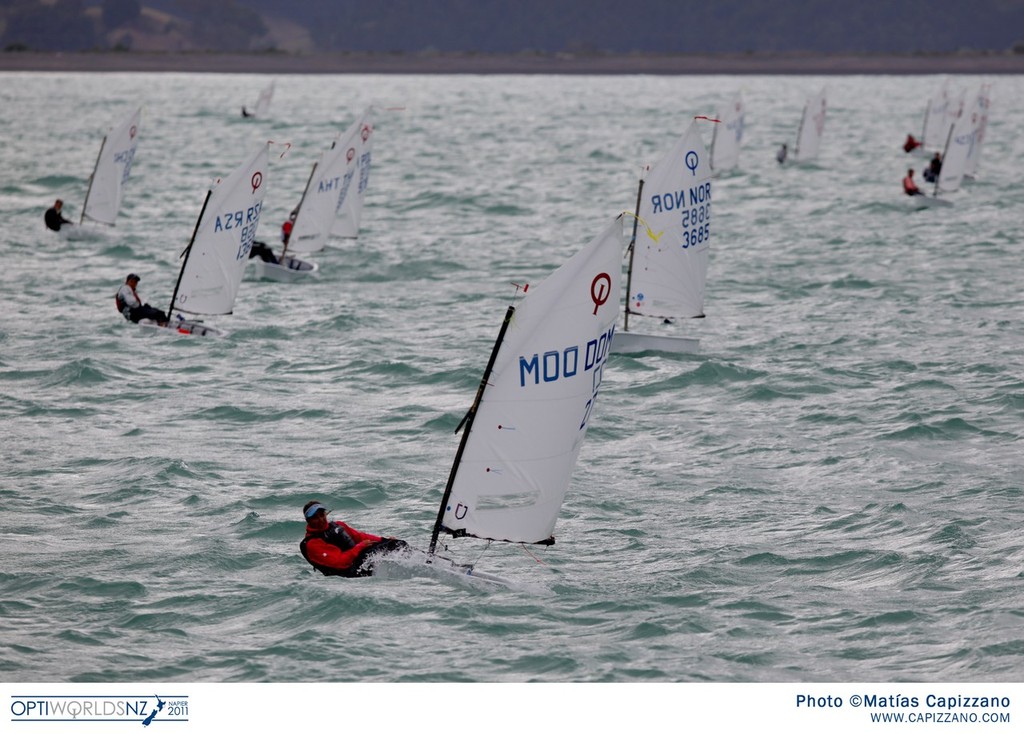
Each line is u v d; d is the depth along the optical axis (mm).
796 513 92438
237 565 82500
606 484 99250
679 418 117500
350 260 197125
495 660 69688
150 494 95375
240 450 107062
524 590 78625
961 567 81500
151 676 67938
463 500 79438
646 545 86438
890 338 147250
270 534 87938
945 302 167375
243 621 74500
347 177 192250
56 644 71312
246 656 70188
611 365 135000
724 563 83000
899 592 78000
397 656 70188
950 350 141000
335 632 72938
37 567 81688
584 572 81875
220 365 135500
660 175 135500
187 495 95375
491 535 79812
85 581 79625
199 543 85875
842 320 157625
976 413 116750
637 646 71312
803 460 104938
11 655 69938
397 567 80062
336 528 81188
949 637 71812
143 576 80562
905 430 112062
